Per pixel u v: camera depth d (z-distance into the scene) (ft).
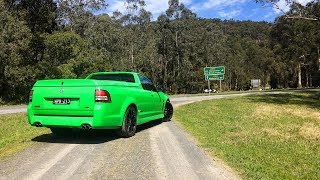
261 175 20.53
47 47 130.21
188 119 45.60
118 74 35.73
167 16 271.49
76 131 34.17
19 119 45.70
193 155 24.72
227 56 369.30
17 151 25.57
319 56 249.96
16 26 110.42
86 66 142.72
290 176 20.83
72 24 157.79
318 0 97.86
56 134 32.35
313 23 206.69
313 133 37.42
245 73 401.29
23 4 127.54
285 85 366.63
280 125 42.88
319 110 65.36
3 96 128.16
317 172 22.11
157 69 272.51
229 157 24.34
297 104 80.12
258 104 76.02
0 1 112.68
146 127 38.14
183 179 19.39
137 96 32.89
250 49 458.91
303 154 27.12
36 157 23.82
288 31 248.52
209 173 20.58
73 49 135.64
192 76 280.72
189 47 277.03
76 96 27.40
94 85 27.32
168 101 42.93
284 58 280.92
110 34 237.25
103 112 27.37
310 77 330.75
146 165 21.97
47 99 28.30
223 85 364.58
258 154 26.11
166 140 30.09
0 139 30.17
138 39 264.11
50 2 133.90
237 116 50.90
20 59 113.50
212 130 36.42
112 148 26.66
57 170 20.79
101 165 21.86
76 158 23.56
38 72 122.01
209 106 67.92
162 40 273.33
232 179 19.60
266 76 434.30
